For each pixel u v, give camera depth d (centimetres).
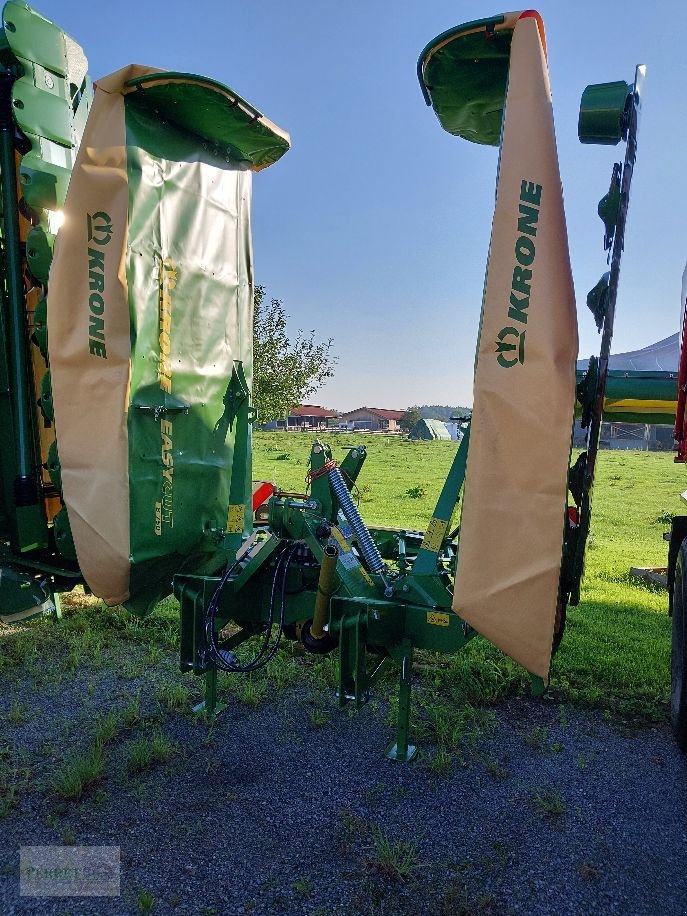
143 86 366
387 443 4225
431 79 344
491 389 307
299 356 1458
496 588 311
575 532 352
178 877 296
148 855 309
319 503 457
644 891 293
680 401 430
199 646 420
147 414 386
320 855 312
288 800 353
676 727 411
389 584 407
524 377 303
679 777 384
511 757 402
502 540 309
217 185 462
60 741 404
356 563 420
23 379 455
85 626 585
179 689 461
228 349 478
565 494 303
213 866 303
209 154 454
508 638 313
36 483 468
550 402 300
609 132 304
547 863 310
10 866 300
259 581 447
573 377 299
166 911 277
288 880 295
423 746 411
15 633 573
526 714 457
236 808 345
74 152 459
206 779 371
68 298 368
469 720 443
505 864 308
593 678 512
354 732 426
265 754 398
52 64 435
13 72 422
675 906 285
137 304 376
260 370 1430
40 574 480
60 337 370
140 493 382
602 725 444
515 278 304
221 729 425
